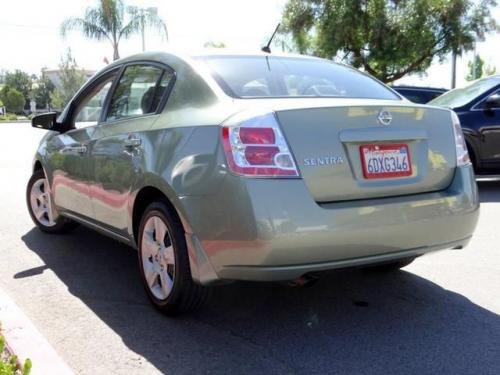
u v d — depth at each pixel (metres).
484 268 4.95
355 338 3.60
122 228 4.29
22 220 6.70
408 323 3.83
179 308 3.77
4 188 9.04
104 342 3.51
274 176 3.21
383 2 21.55
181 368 3.20
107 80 4.95
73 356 3.33
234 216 3.21
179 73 4.00
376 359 3.32
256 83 3.88
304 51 23.58
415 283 4.59
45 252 5.41
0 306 3.86
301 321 3.86
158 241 3.87
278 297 4.29
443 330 3.72
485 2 21.75
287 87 3.98
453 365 3.25
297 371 3.17
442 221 3.67
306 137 3.32
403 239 3.52
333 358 3.33
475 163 8.62
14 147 17.61
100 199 4.54
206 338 3.58
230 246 3.26
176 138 3.63
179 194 3.48
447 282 4.61
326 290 4.43
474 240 5.84
